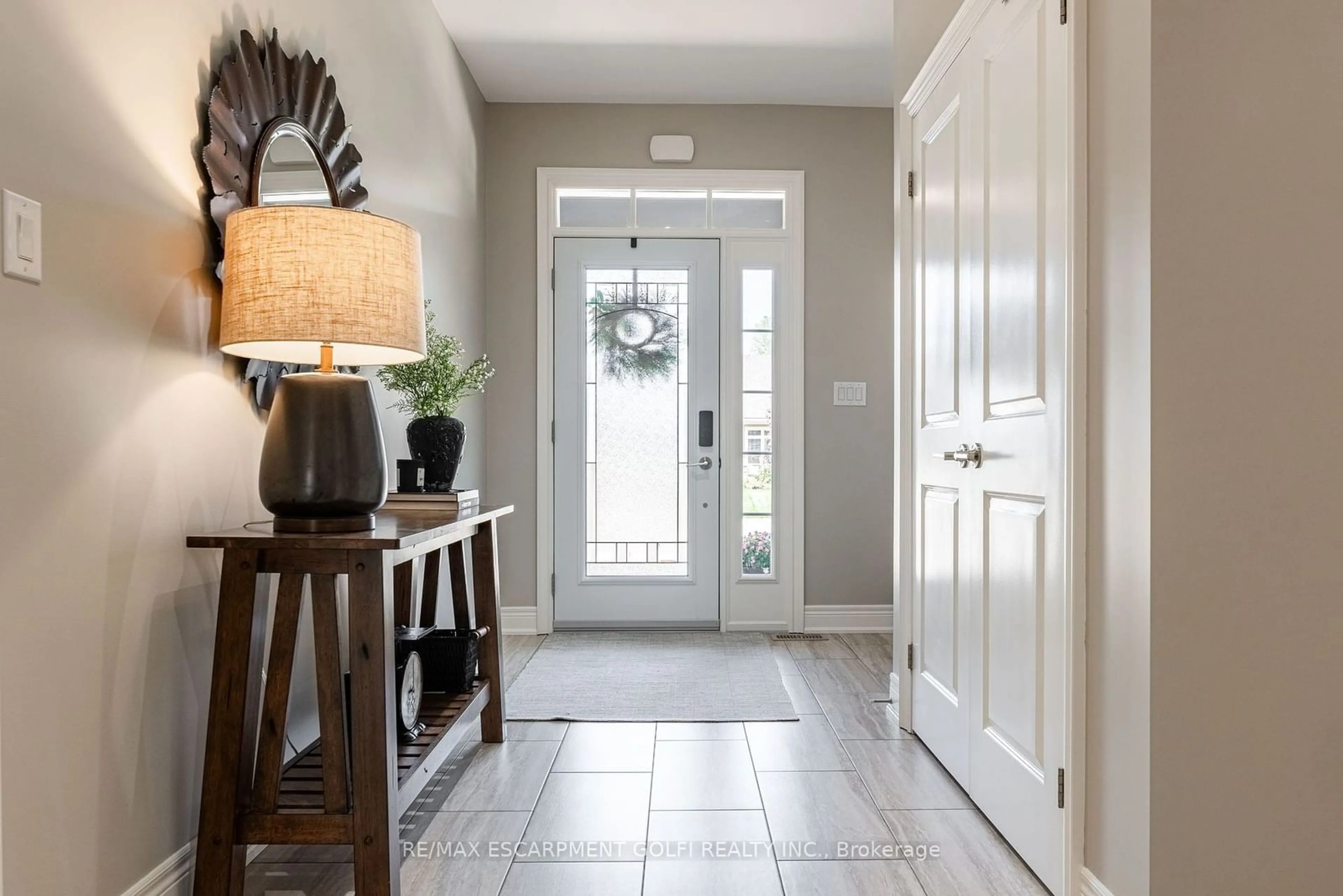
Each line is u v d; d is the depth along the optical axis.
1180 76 1.39
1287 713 1.40
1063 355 1.67
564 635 4.24
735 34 3.57
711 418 4.31
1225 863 1.40
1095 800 1.58
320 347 1.91
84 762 1.36
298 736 2.10
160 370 1.56
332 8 2.34
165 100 1.57
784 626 4.32
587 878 1.79
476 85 4.06
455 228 3.67
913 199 2.77
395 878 1.59
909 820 2.08
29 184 1.24
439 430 2.46
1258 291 1.40
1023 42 1.87
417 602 3.04
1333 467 1.40
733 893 1.73
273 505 1.65
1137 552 1.44
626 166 4.30
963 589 2.25
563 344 4.31
